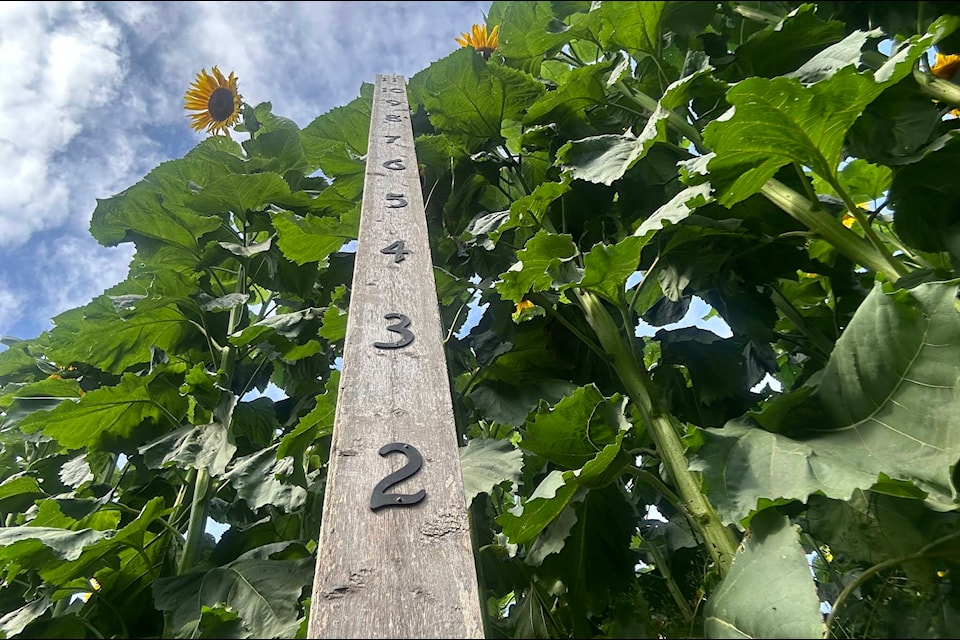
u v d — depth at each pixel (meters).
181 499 1.47
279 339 1.73
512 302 1.58
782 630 0.72
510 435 1.69
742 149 1.14
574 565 1.15
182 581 1.14
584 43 2.05
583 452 1.21
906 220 1.33
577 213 1.67
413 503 0.80
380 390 0.97
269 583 1.12
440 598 0.70
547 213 1.68
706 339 1.46
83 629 1.05
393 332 1.08
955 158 1.27
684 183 1.21
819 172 1.17
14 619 1.24
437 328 1.10
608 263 1.21
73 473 1.66
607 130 1.76
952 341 0.90
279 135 2.30
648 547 1.44
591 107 1.77
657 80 1.77
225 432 1.39
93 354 1.77
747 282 1.49
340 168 2.10
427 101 1.91
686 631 0.93
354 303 1.14
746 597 0.78
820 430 0.97
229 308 1.74
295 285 1.89
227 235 2.01
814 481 0.85
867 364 0.96
